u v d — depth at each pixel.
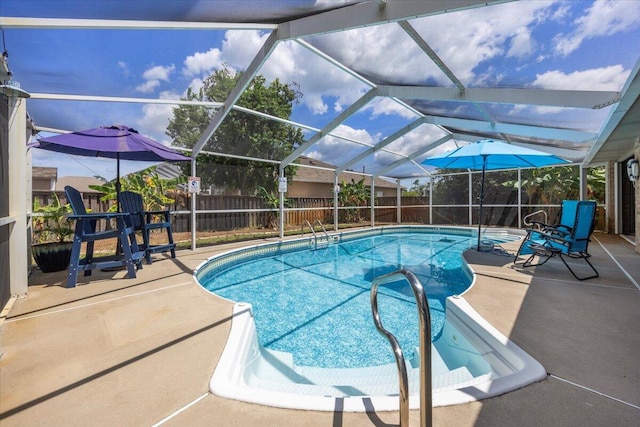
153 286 4.37
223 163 10.16
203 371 2.18
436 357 3.24
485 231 13.09
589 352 2.38
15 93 3.22
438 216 15.52
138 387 2.00
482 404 1.78
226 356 2.38
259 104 8.66
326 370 2.98
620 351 2.39
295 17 4.23
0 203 3.31
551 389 1.92
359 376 2.85
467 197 14.73
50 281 4.62
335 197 12.59
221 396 1.90
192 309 3.42
